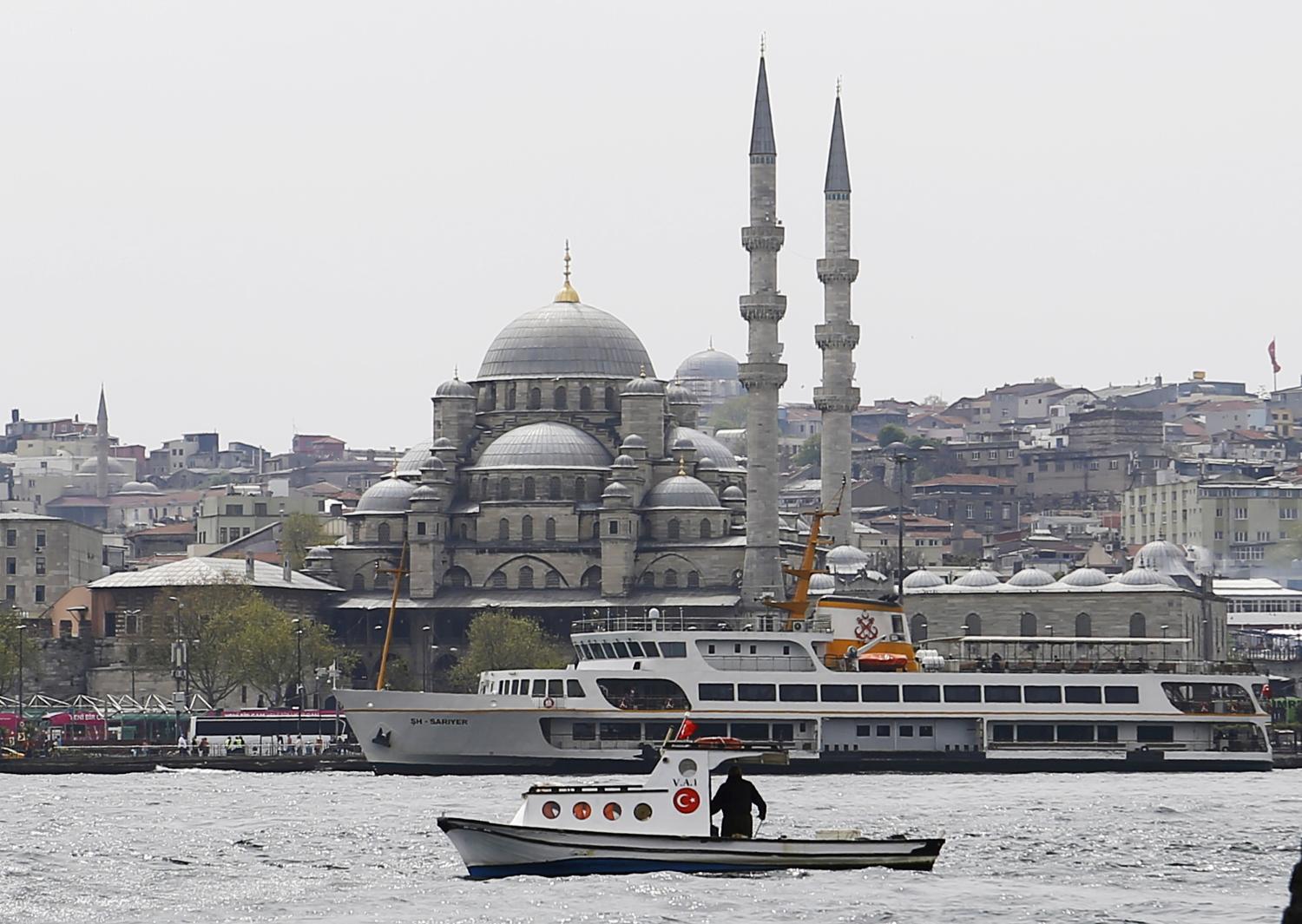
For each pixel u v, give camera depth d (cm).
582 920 19212
